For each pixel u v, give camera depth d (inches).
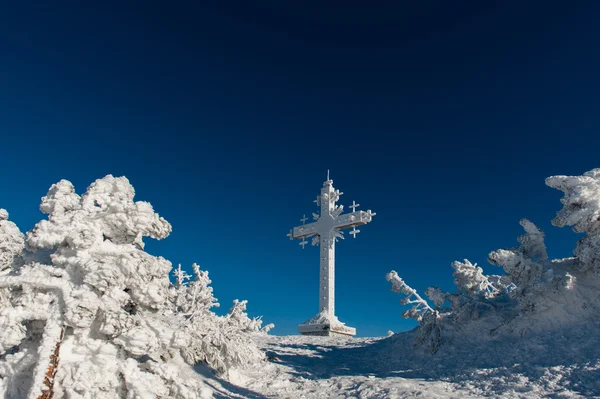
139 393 247.6
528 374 358.3
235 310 601.9
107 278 266.1
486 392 337.1
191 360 389.4
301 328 872.9
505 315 507.2
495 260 483.5
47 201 319.9
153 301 279.7
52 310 269.4
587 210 441.7
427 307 606.9
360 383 394.6
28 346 281.6
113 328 262.7
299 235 1000.2
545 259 494.0
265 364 484.1
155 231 304.2
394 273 623.8
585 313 432.5
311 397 363.3
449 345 508.1
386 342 641.0
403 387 364.5
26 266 303.0
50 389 241.9
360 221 896.3
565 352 385.1
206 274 663.1
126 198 320.8
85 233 281.4
